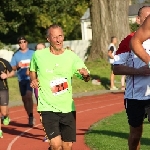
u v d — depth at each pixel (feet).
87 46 126.62
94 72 85.30
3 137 39.17
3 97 40.55
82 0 104.83
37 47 38.58
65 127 24.68
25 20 116.98
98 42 96.27
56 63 24.52
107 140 33.42
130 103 23.70
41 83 24.68
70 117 24.62
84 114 50.37
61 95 24.50
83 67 24.44
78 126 42.06
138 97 23.39
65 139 24.80
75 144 33.32
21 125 45.65
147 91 23.21
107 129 38.24
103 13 95.96
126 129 38.04
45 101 24.56
